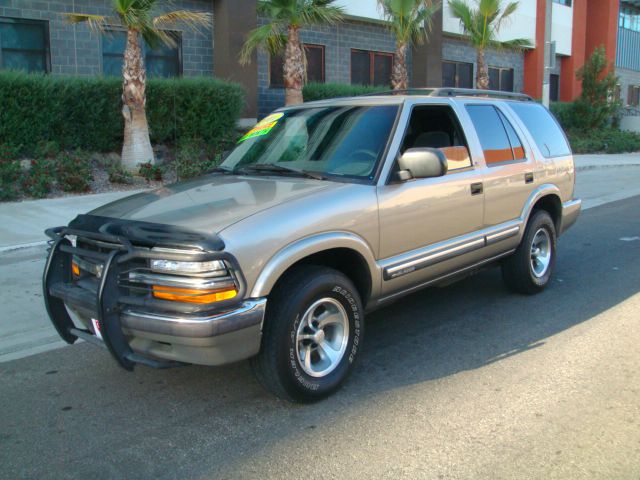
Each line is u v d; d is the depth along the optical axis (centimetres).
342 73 2095
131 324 371
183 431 389
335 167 471
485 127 575
